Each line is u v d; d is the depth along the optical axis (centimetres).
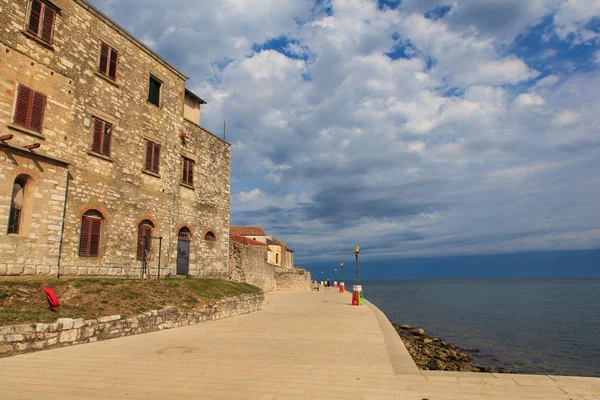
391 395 645
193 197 2523
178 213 2367
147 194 2128
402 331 2516
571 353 2023
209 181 2711
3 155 1398
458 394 652
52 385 686
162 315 1418
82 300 1293
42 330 980
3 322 968
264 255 4534
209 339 1219
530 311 4444
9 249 1394
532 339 2466
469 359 1752
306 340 1222
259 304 2423
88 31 1823
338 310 2398
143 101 2142
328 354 994
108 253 1853
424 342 2067
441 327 3003
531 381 730
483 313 4181
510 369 1605
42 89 1582
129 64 2059
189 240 2467
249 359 923
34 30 1572
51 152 1598
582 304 5606
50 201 1554
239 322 1706
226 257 2845
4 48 1452
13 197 1452
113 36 1964
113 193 1905
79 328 1080
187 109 2625
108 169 1886
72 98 1717
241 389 673
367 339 1248
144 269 2062
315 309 2475
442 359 1579
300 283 5916
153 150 2195
